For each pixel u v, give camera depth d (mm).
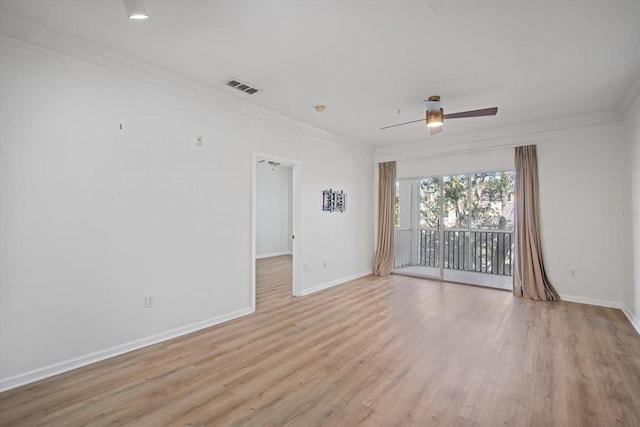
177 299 3121
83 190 2510
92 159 2557
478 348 2816
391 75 3014
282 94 3492
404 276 5992
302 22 2188
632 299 3631
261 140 3998
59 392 2119
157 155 2971
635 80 3098
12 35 2172
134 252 2809
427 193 6043
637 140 3371
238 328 3330
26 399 2037
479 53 2600
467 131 5039
